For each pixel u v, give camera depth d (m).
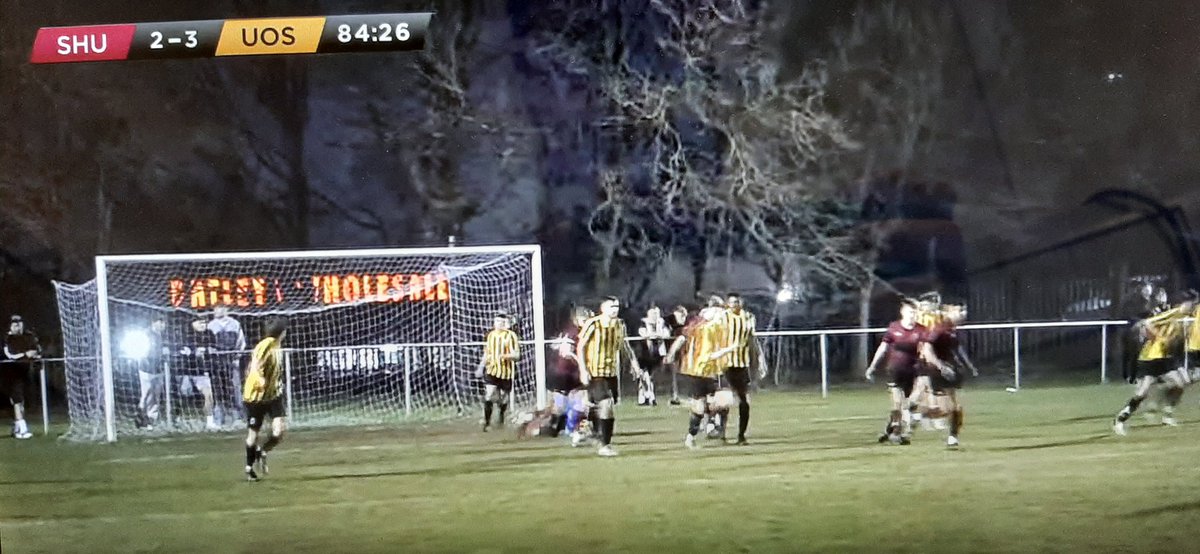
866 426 10.56
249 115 20.05
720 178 19.25
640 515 6.84
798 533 6.34
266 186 20.28
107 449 10.40
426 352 13.91
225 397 12.62
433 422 12.06
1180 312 10.30
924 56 19.23
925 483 7.66
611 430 9.02
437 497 7.54
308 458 9.41
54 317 18.22
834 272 19.05
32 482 8.62
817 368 15.71
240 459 9.51
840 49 19.03
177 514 7.35
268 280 15.09
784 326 18.78
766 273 19.27
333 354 13.87
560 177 19.88
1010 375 15.43
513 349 10.98
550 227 19.89
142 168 19.66
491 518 6.86
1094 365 15.95
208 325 11.92
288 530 6.77
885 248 19.12
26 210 18.88
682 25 19.02
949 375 9.09
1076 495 7.23
